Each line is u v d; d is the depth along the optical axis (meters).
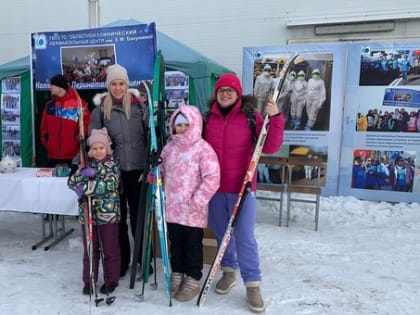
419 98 4.87
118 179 2.54
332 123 5.22
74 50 4.12
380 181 5.13
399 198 5.08
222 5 7.23
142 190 2.53
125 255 2.83
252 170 2.26
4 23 8.37
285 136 5.38
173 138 2.42
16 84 5.28
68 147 3.98
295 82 5.25
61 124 3.96
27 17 8.23
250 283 2.38
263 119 2.42
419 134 4.92
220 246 2.35
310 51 5.15
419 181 4.98
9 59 8.47
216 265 2.37
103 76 4.07
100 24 7.89
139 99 2.84
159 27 7.61
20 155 5.40
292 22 6.87
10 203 3.19
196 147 2.37
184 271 2.56
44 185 3.12
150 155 2.45
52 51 4.19
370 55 4.98
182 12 7.44
